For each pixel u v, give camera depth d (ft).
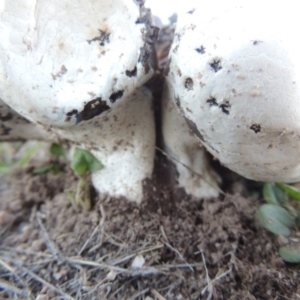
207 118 0.30
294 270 0.35
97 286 0.36
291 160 0.30
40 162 0.54
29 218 0.49
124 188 0.42
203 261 0.37
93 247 0.40
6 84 0.30
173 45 0.32
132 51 0.31
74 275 0.39
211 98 0.29
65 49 0.30
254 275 0.35
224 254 0.38
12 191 0.52
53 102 0.30
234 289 0.35
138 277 0.37
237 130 0.30
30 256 0.42
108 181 0.42
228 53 0.28
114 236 0.41
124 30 0.31
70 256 0.40
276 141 0.29
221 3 0.29
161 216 0.41
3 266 0.41
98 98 0.31
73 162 0.41
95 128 0.36
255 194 0.42
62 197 0.47
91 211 0.44
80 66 0.30
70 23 0.30
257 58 0.28
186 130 0.39
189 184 0.42
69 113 0.31
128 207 0.42
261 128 0.29
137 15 0.31
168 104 0.38
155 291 0.36
